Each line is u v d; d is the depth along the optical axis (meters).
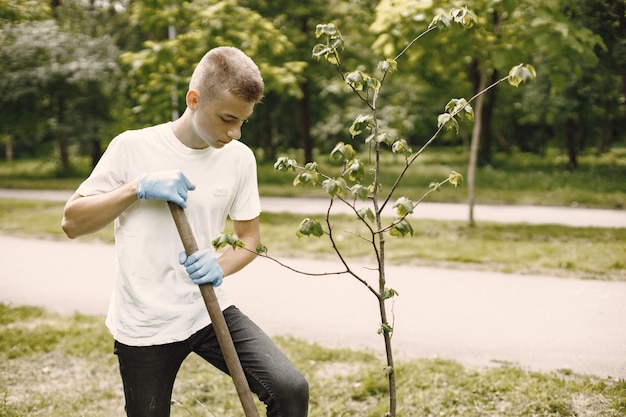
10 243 9.06
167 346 2.23
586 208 12.19
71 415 3.44
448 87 22.59
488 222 10.10
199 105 2.05
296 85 10.83
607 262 7.02
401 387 3.76
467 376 3.88
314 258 7.66
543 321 5.16
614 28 7.99
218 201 2.26
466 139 34.44
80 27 22.12
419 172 21.31
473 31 7.50
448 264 7.23
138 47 23.88
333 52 2.14
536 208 12.20
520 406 3.48
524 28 7.50
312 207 12.64
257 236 2.44
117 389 3.84
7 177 22.88
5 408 3.46
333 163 24.36
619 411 3.37
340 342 4.74
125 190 2.05
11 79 19.95
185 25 10.99
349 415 3.46
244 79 1.99
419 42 7.78
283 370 2.12
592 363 4.22
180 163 2.20
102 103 22.00
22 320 5.27
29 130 23.14
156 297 2.19
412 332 4.95
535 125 33.22
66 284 6.65
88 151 30.69
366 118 2.12
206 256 2.05
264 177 18.89
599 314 5.31
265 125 25.86
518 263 7.12
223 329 2.06
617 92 17.12
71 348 4.46
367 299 5.89
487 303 5.71
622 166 21.67
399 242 8.38
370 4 17.72
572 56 7.45
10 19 6.45
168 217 2.18
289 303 5.78
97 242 9.01
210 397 3.71
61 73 19.92
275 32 10.76
